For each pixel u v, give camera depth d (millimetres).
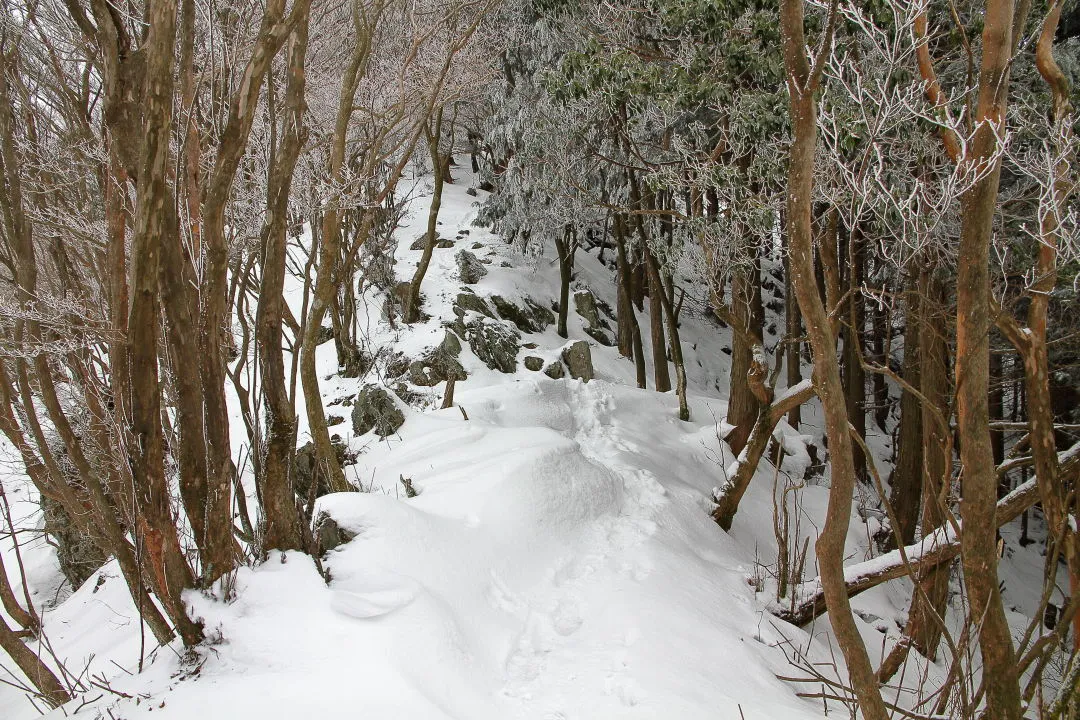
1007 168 7875
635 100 9914
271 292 4652
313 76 10039
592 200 11969
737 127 8781
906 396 10641
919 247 5035
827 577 2596
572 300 16250
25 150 5965
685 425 11828
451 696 3834
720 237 9156
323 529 5273
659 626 4844
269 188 4688
